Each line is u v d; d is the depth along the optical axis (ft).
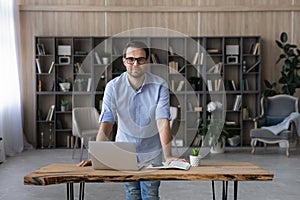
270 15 30.14
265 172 9.04
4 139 25.66
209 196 16.30
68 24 29.84
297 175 19.99
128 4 29.99
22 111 29.35
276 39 30.25
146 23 30.04
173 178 8.80
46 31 29.73
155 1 30.01
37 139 29.25
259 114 29.32
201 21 30.12
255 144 26.68
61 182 8.68
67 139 29.25
